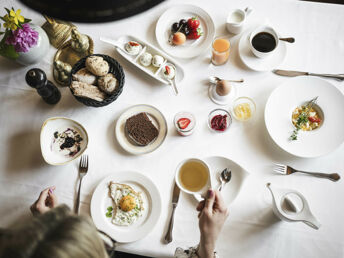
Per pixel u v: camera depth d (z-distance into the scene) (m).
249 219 1.25
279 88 1.32
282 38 1.35
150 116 1.37
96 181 1.31
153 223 1.22
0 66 1.43
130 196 1.25
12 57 1.28
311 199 1.25
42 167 1.33
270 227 1.23
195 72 1.41
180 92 1.39
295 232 1.22
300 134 1.28
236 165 1.26
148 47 1.40
